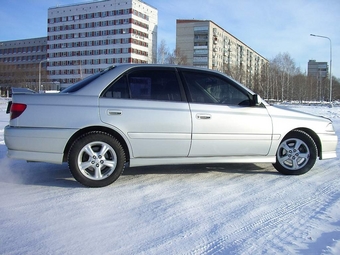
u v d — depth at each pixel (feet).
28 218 9.70
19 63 355.56
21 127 12.19
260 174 15.47
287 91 237.25
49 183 13.35
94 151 12.70
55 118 12.25
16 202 11.05
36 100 12.35
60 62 293.02
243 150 14.23
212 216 10.05
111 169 12.78
